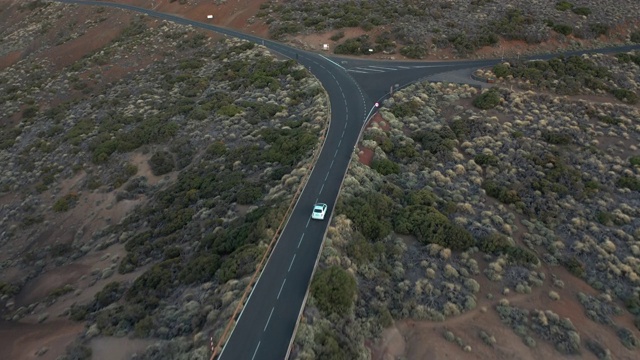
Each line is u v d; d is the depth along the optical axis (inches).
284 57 2642.7
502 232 1334.9
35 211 1985.7
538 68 2315.5
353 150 1667.1
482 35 2608.3
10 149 2475.4
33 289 1565.0
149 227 1642.5
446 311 1058.1
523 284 1152.2
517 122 1893.5
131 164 2042.3
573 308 1112.8
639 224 1396.4
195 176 1797.5
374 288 1103.0
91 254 1632.6
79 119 2546.8
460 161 1657.2
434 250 1221.1
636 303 1130.0
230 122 2087.8
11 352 1226.0
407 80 2273.6
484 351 988.6
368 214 1306.6
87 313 1298.0
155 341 1048.2
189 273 1238.9
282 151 1749.5
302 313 1005.8
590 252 1278.3
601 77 2295.8
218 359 930.7
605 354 998.4
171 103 2426.2
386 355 959.6
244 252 1192.2
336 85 2255.2
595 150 1749.5
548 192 1504.7
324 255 1168.2
